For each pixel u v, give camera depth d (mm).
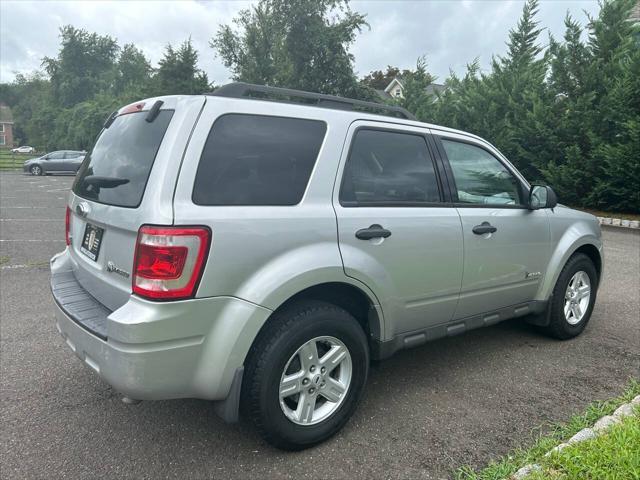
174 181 2309
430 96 20328
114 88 73625
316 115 2855
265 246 2475
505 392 3410
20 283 6113
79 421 3006
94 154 3111
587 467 2301
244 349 2416
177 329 2268
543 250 4094
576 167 13312
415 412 3137
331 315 2707
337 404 2828
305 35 27375
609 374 3701
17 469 2537
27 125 81375
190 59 32594
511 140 14891
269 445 2770
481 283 3594
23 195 17562
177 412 3135
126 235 2424
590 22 13516
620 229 11773
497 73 16234
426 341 3367
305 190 2697
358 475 2514
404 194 3172
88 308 2664
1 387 3426
